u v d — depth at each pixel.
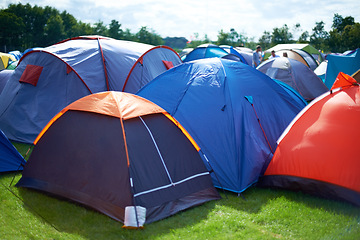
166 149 4.91
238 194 5.15
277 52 22.28
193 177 5.01
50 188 4.94
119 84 8.61
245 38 87.75
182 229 4.09
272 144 5.88
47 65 8.00
